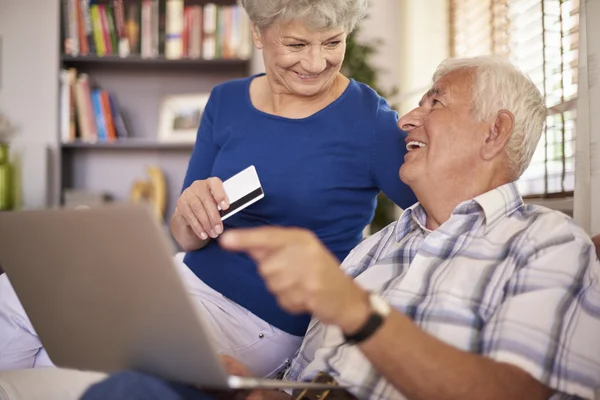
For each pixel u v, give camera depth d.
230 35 3.96
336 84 1.73
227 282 1.65
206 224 1.54
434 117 1.35
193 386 0.97
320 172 1.67
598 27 1.42
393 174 1.67
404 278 1.25
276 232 0.78
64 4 3.96
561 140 2.17
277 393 1.31
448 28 3.83
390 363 0.92
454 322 1.14
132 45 3.96
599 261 1.17
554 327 1.04
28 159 3.83
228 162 1.74
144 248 0.80
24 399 1.15
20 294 1.10
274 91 1.70
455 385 0.93
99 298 0.93
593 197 1.42
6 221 0.96
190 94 4.23
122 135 4.04
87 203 3.92
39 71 3.92
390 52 4.38
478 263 1.18
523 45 2.67
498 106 1.30
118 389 0.90
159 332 0.89
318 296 0.81
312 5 1.47
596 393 1.19
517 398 0.99
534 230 1.16
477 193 1.32
